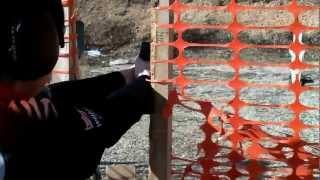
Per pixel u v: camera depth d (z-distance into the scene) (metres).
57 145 1.70
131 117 2.27
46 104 1.72
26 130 1.62
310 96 10.05
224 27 3.24
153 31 2.90
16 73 1.57
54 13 1.64
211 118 3.29
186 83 3.12
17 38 1.55
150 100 2.81
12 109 1.60
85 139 1.81
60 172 1.71
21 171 1.59
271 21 18.97
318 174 3.43
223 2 18.67
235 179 3.33
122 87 2.41
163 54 2.89
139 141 7.23
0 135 1.58
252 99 9.95
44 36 1.59
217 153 3.66
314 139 7.30
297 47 3.30
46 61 1.60
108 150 6.80
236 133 3.30
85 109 1.91
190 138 7.34
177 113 8.39
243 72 13.48
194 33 20.05
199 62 3.17
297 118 3.31
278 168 3.64
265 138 3.32
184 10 3.06
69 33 4.10
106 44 20.41
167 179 2.99
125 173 3.60
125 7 20.98
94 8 20.75
